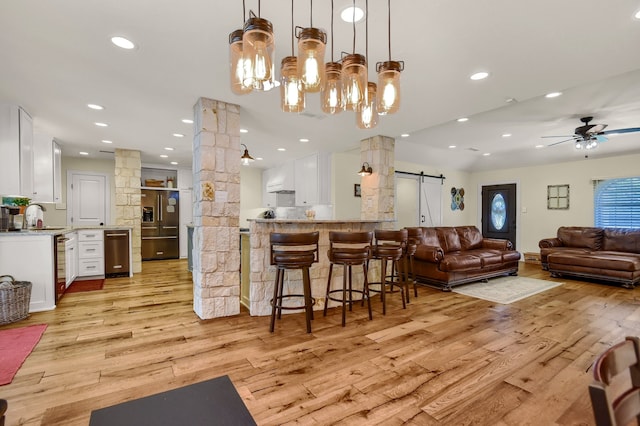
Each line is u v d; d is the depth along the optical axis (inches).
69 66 103.3
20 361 90.7
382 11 75.9
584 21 78.5
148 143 210.7
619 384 34.1
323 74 69.0
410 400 73.5
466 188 343.0
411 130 180.9
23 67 103.8
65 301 155.0
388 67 74.4
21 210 156.6
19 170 138.3
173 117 155.1
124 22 79.8
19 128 138.4
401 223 285.3
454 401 73.3
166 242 301.6
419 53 95.3
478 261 197.5
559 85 118.3
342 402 72.5
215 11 75.7
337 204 248.2
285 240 114.5
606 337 112.0
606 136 204.1
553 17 77.2
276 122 165.8
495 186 325.4
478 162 311.4
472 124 186.4
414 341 107.3
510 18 77.8
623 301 160.2
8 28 81.9
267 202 327.6
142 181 310.5
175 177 323.0
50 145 185.9
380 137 194.4
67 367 87.8
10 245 133.5
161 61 100.3
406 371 86.8
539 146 244.4
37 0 70.9
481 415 68.2
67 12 75.5
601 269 199.3
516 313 139.5
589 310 144.6
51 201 187.5
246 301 145.1
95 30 83.3
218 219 132.4
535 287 191.3
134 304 150.3
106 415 34.8
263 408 70.0
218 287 131.6
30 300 135.9
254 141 210.5
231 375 83.9
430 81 114.8
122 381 80.8
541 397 75.2
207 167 130.6
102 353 96.7
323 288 150.0
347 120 162.2
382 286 139.6
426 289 187.6
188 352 97.7
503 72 107.6
